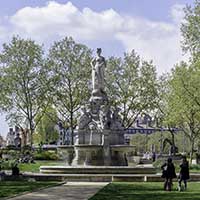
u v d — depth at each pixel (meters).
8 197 26.83
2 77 87.56
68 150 51.44
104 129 50.47
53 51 88.56
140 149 157.38
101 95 53.25
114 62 89.88
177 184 38.88
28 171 53.81
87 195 28.48
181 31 56.53
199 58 56.25
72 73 88.56
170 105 75.94
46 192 30.36
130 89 89.88
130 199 26.45
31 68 87.75
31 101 88.56
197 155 80.38
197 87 65.25
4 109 88.06
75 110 90.31
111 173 44.62
